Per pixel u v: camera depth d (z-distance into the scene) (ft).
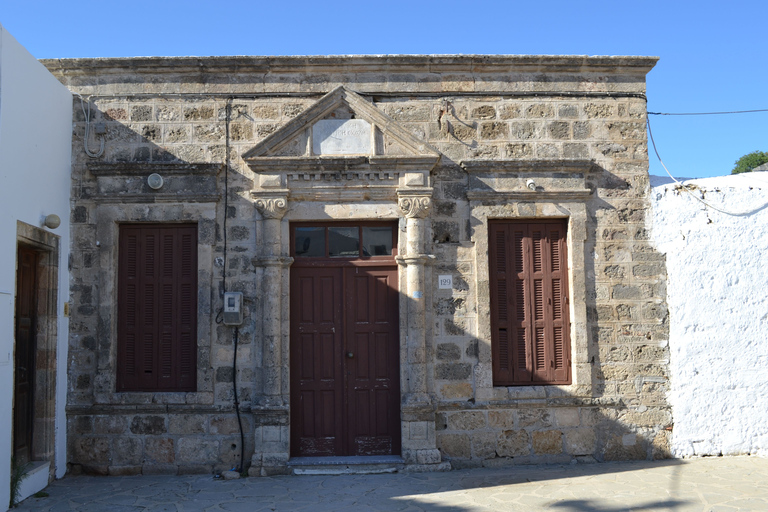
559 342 24.88
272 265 23.93
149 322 24.48
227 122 24.95
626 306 24.89
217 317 24.09
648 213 25.34
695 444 24.52
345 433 24.26
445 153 25.12
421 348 23.89
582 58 25.31
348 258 24.84
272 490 21.12
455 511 18.63
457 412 24.04
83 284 24.16
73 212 24.38
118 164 24.21
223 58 24.80
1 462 18.63
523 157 25.17
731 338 24.80
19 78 20.38
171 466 23.54
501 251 25.14
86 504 19.79
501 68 25.45
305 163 24.20
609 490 20.40
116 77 25.03
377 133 24.62
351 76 25.34
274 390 23.50
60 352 23.26
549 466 23.75
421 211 24.26
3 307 18.94
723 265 25.07
